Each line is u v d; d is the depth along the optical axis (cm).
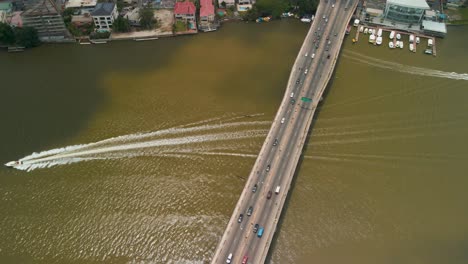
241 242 14962
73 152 19075
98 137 19775
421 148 19425
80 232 16012
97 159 18750
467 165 18788
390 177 18162
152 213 16650
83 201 17075
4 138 19688
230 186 17638
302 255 15350
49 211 16700
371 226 16338
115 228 16150
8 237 15838
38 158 18788
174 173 18138
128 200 17112
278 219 15825
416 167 18612
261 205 16138
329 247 15612
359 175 18175
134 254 15375
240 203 16162
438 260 15338
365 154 19050
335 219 16525
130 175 18062
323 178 18000
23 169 18325
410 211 16900
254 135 19850
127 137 19775
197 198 17188
